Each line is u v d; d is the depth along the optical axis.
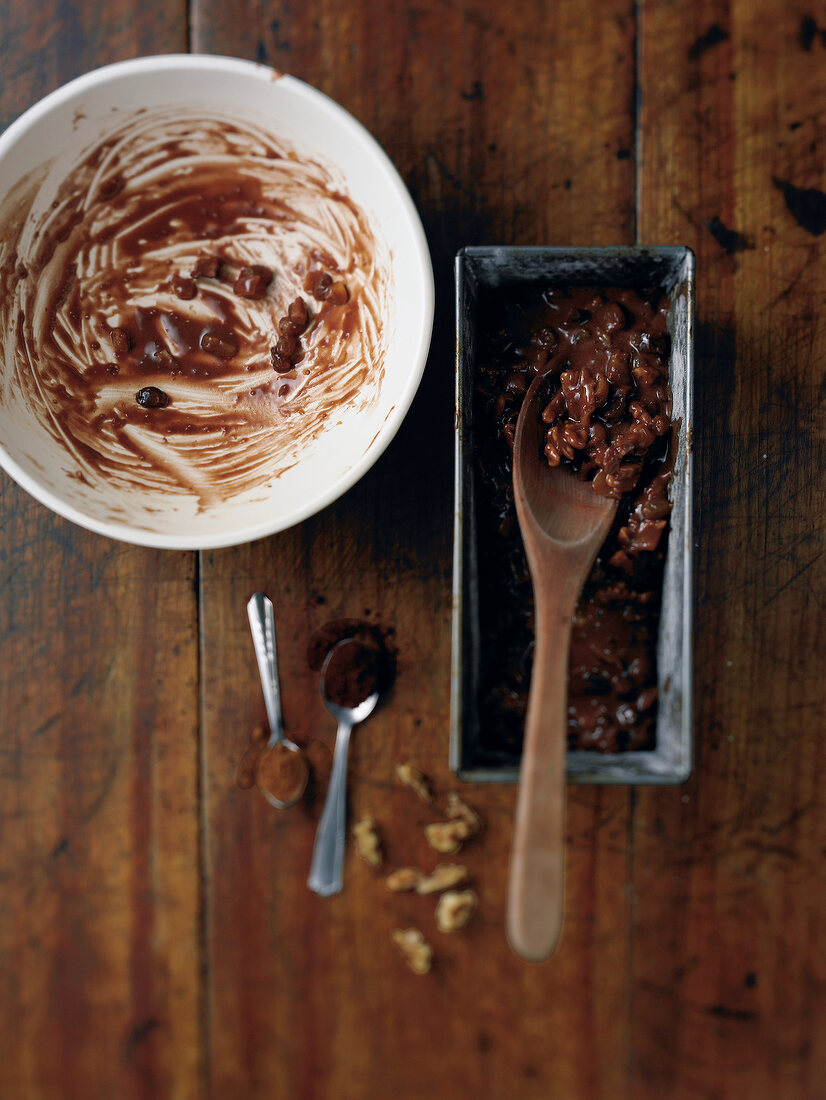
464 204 0.74
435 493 0.73
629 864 0.73
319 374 0.72
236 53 0.74
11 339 0.70
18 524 0.73
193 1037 0.73
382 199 0.69
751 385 0.73
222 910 0.73
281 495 0.70
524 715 0.69
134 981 0.73
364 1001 0.72
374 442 0.67
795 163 0.74
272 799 0.72
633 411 0.68
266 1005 0.73
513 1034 0.72
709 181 0.74
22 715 0.73
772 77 0.74
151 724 0.73
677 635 0.67
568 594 0.66
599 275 0.69
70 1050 0.73
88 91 0.68
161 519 0.70
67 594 0.73
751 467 0.73
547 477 0.68
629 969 0.72
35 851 0.73
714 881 0.72
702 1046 0.72
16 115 0.74
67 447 0.70
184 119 0.70
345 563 0.73
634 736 0.69
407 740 0.73
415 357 0.67
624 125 0.74
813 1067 0.72
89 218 0.72
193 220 0.73
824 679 0.72
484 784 0.73
